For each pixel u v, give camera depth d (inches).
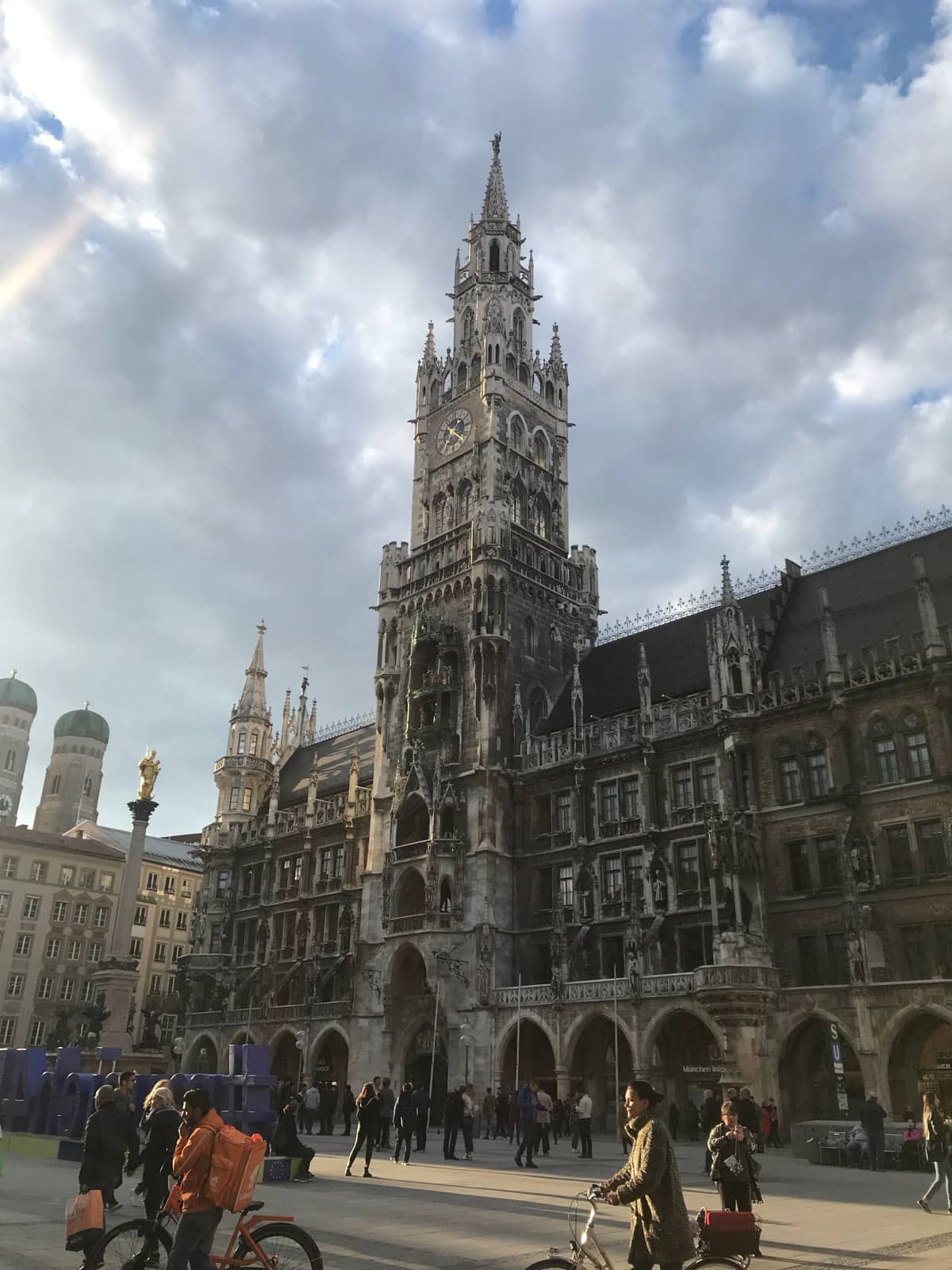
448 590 2802.7
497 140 3631.9
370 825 2827.3
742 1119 1072.2
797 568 2444.6
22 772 7293.3
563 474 3164.4
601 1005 2010.3
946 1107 1627.7
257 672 3791.8
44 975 3909.9
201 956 3292.3
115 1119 610.9
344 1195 861.8
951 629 1879.9
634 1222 411.2
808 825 1934.1
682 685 2400.3
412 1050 2440.9
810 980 1857.8
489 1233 663.8
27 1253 560.7
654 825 2198.6
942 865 1749.5
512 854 2466.8
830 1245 621.9
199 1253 415.2
